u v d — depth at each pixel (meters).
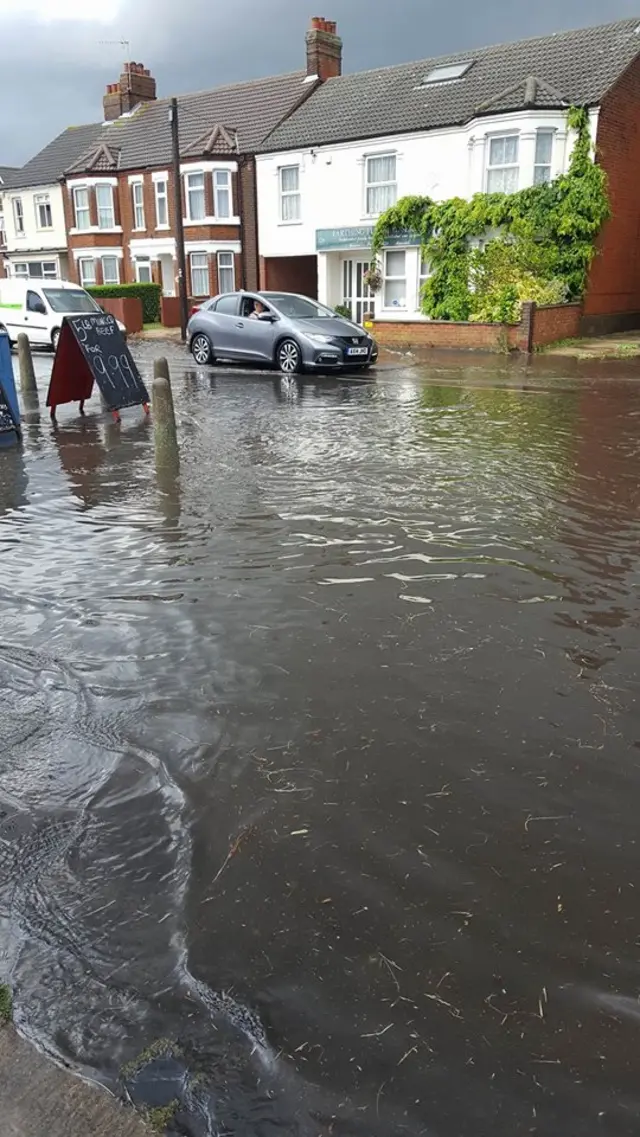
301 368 16.72
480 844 2.95
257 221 29.23
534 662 4.26
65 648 4.53
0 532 6.70
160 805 3.19
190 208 30.58
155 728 3.71
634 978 2.40
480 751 3.50
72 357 12.09
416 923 2.60
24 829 3.06
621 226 23.48
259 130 29.31
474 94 24.25
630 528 6.46
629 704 3.85
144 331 29.86
